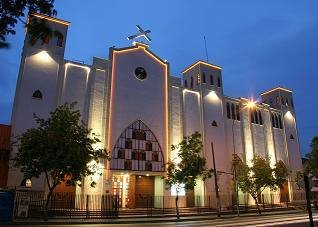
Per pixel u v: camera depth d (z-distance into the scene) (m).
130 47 42.59
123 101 40.19
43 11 7.29
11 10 6.94
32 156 26.22
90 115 37.22
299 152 61.28
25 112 33.53
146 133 41.28
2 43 6.91
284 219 29.14
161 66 45.19
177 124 44.47
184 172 35.44
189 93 47.56
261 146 54.84
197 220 30.70
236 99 53.84
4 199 24.81
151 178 41.91
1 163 30.23
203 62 50.75
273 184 45.78
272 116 59.53
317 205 47.50
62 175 26.88
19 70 34.56
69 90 36.91
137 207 39.28
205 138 46.53
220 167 46.81
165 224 25.58
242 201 49.12
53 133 26.36
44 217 26.12
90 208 34.09
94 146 36.50
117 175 39.28
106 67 40.19
